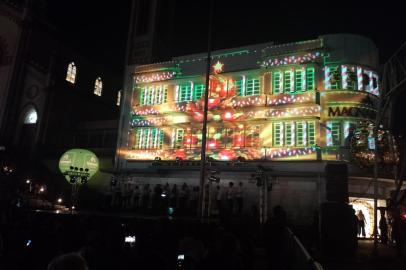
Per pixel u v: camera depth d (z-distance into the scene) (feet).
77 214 42.34
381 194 82.79
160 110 103.91
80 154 80.02
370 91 86.89
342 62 86.69
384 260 36.17
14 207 53.78
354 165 78.84
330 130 83.97
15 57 139.85
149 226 34.27
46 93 132.16
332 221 37.58
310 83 88.17
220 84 98.27
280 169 85.30
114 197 91.91
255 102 90.89
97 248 24.97
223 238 18.74
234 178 89.10
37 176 119.44
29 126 134.51
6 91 136.77
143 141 106.73
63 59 145.38
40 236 31.83
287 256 31.55
